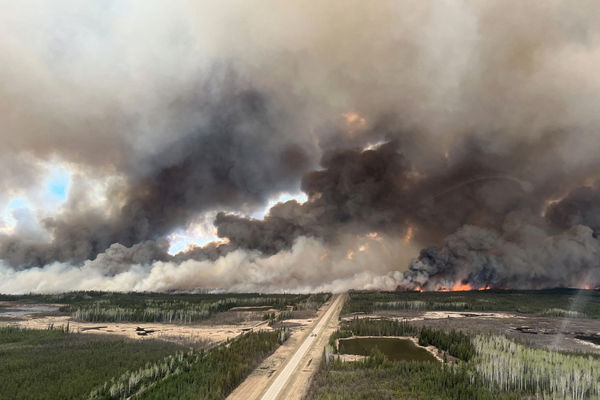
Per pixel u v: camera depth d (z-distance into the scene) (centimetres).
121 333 15038
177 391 7744
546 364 8888
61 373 9081
